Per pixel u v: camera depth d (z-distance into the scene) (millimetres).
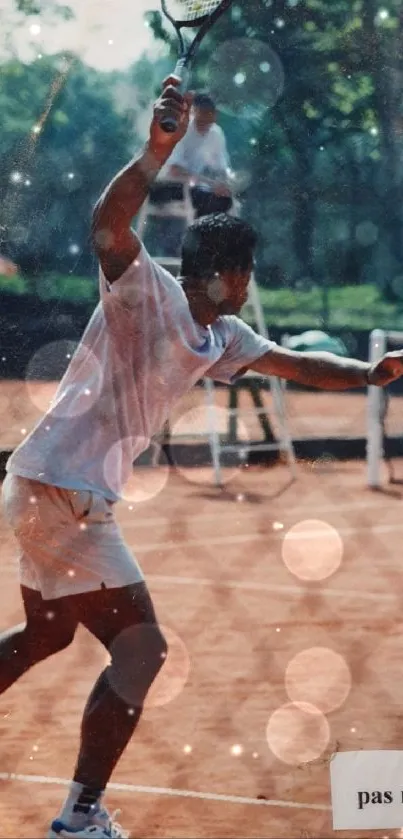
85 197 24328
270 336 30812
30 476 4121
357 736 5449
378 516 12812
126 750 5332
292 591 8797
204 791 4844
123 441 4195
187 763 5164
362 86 25062
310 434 19219
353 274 33906
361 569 9766
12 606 8141
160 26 14680
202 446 17781
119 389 4164
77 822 4117
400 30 24422
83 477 4121
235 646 7105
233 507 13430
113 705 4125
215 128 12633
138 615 4188
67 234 23938
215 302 4332
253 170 28125
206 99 12414
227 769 5086
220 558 10258
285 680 6379
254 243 4371
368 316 33281
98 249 4004
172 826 4488
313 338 21125
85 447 4148
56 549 4168
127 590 4180
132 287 4059
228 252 4301
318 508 13406
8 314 22359
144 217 14523
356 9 24172
